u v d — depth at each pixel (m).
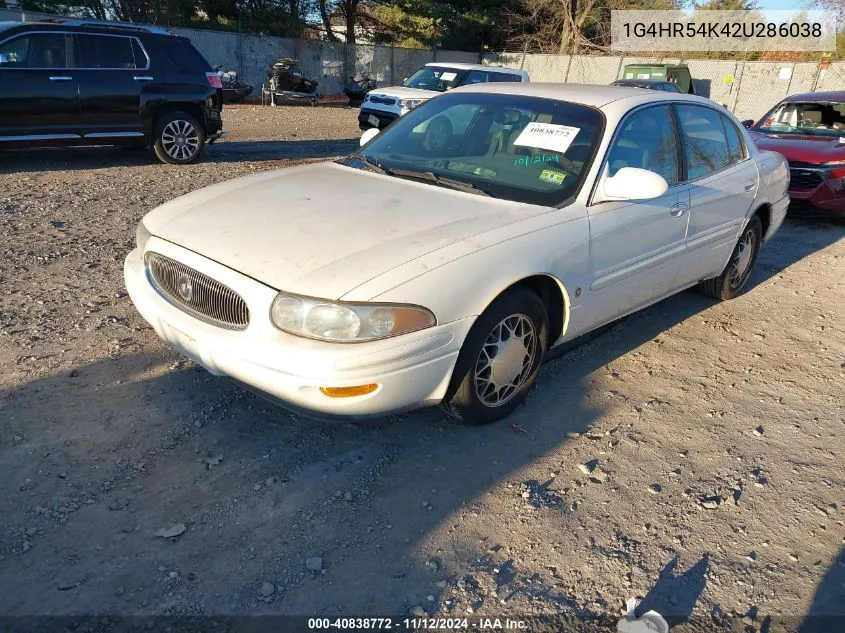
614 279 4.05
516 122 4.29
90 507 2.90
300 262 3.07
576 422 3.81
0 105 8.78
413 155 4.36
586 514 3.07
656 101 4.52
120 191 8.31
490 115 4.41
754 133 9.78
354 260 3.05
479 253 3.24
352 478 3.21
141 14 28.34
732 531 3.04
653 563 2.82
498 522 2.99
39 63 9.10
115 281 5.33
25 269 5.44
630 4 33.59
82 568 2.60
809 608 2.65
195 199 3.92
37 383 3.77
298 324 2.92
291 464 3.27
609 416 3.90
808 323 5.49
